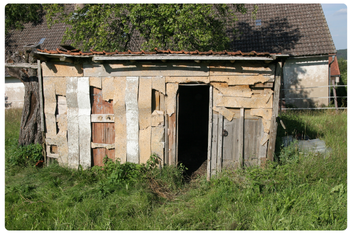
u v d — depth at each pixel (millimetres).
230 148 5477
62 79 5867
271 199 4453
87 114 5797
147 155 5602
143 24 9805
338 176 5227
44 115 6113
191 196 4977
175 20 9008
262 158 5418
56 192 4961
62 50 5645
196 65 5293
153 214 4309
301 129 8422
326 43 12711
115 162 5691
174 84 5395
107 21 9992
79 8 10148
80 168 5895
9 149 6887
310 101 13102
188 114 11023
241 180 5160
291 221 3951
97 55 5328
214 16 10289
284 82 13281
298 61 13016
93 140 5891
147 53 5195
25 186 5098
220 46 10289
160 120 5492
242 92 5301
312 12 14156
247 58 4840
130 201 4574
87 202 4547
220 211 4375
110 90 5613
